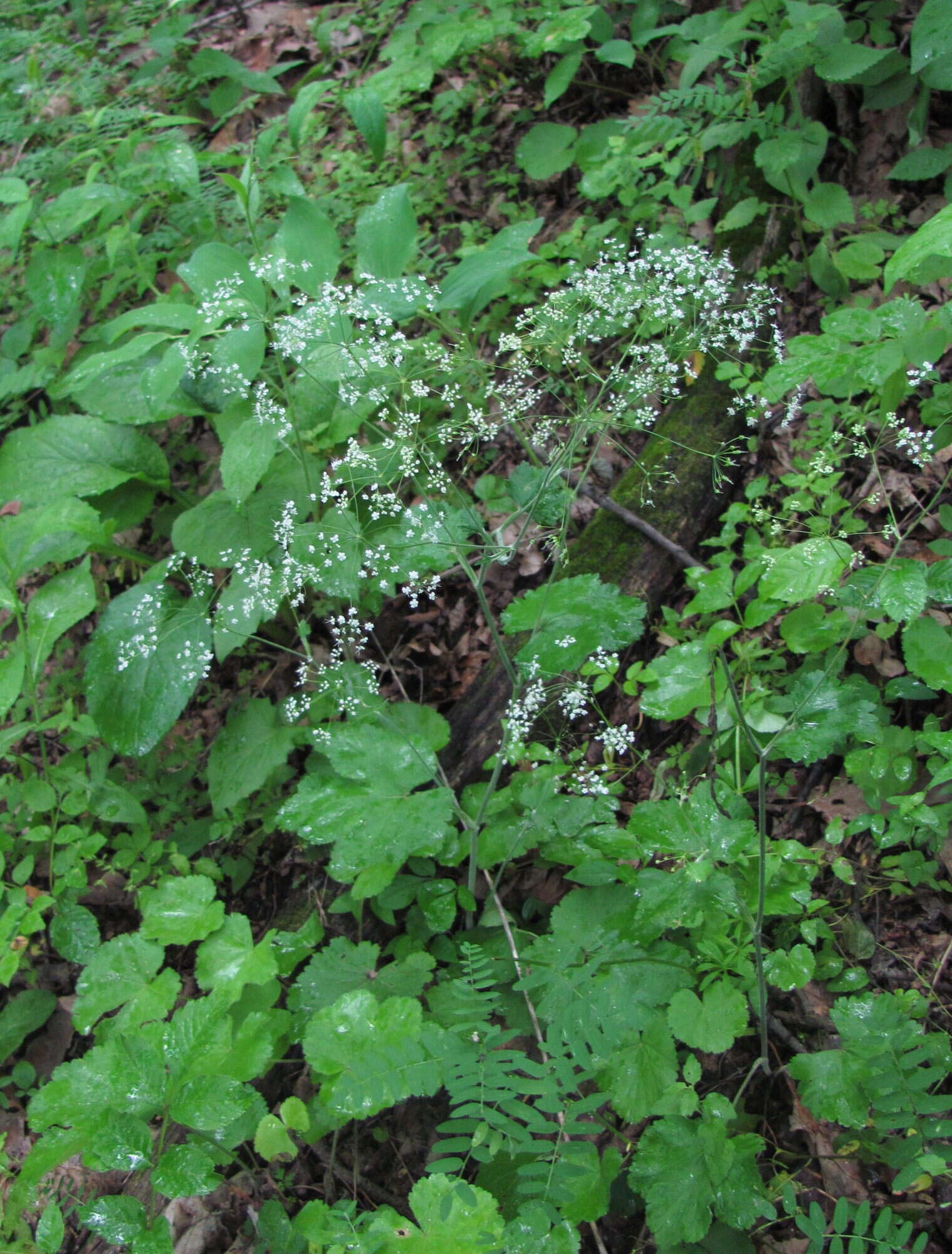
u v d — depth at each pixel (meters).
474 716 0.99
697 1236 0.69
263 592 0.83
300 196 0.98
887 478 1.00
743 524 1.04
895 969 0.83
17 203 1.10
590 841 0.80
